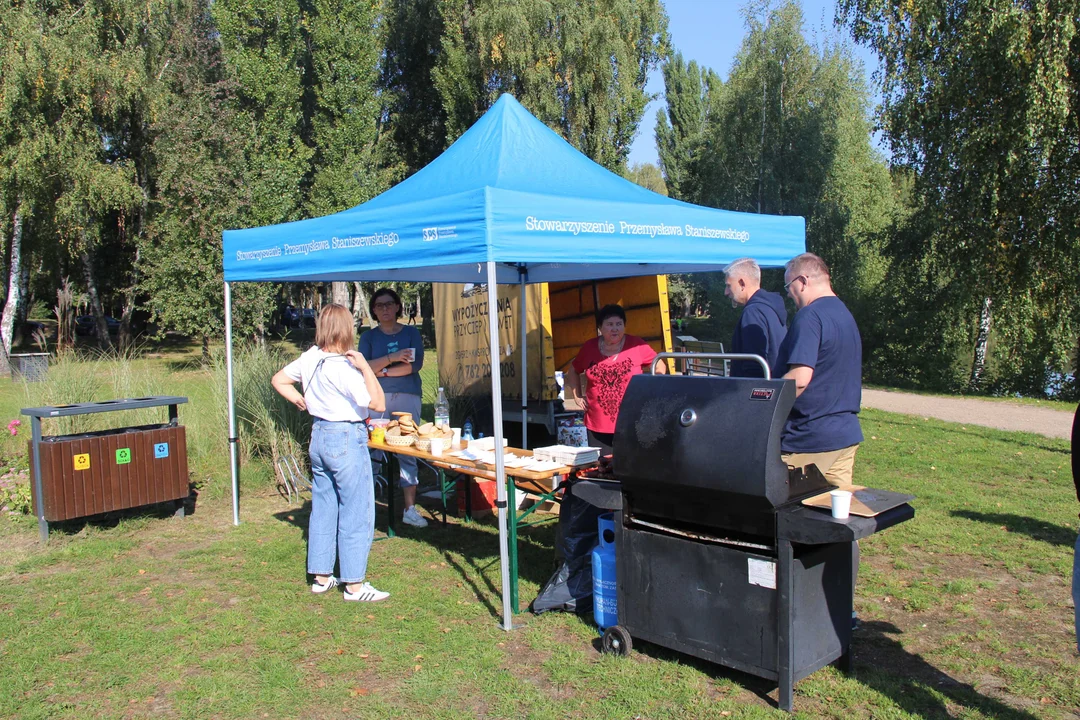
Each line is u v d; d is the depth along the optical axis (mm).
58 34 19469
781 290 22156
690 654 3504
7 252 25734
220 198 20016
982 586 4668
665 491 3438
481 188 3811
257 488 7504
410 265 4336
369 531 4574
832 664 3635
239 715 3295
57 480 5668
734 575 3271
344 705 3367
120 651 3906
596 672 3564
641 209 4562
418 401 6141
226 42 23391
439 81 25547
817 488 3316
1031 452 9195
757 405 3129
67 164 19906
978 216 15773
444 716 3250
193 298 19625
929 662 3678
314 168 27953
